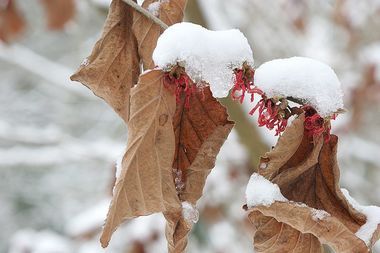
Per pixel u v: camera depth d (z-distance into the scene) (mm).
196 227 2764
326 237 782
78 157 2445
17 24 1598
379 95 2123
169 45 777
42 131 2385
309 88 779
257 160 1572
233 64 783
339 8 2283
